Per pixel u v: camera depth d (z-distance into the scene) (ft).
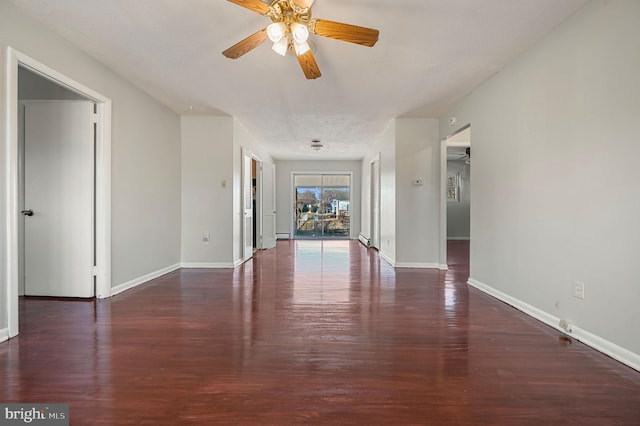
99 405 5.36
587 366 6.75
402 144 17.47
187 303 11.09
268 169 26.30
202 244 17.56
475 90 13.25
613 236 7.14
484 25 8.73
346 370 6.57
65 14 8.35
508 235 11.04
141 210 13.76
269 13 7.34
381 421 5.02
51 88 11.26
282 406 5.38
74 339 7.99
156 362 6.84
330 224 34.14
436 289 13.11
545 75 9.23
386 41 9.56
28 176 11.39
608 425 4.92
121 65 11.26
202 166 17.44
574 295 8.21
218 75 12.02
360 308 10.61
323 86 13.01
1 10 7.70
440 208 17.25
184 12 8.23
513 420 5.04
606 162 7.29
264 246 25.63
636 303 6.64
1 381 6.05
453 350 7.51
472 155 13.55
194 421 4.98
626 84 6.84
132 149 13.04
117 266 12.26
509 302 10.94
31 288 11.58
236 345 7.72
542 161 9.37
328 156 30.91
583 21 7.89
